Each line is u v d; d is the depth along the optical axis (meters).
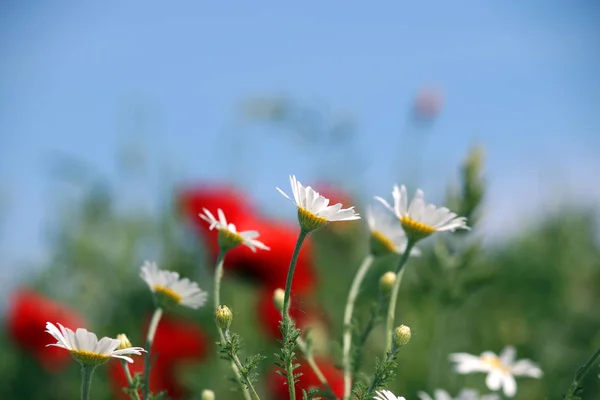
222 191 1.17
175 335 1.03
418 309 1.00
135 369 0.91
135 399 0.71
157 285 0.75
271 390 0.93
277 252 1.08
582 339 1.18
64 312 1.15
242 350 0.73
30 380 1.14
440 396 0.85
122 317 1.19
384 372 0.69
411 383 0.98
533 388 1.03
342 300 1.12
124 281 1.22
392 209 0.74
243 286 1.14
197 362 1.03
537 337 1.15
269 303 1.08
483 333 1.16
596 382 1.04
